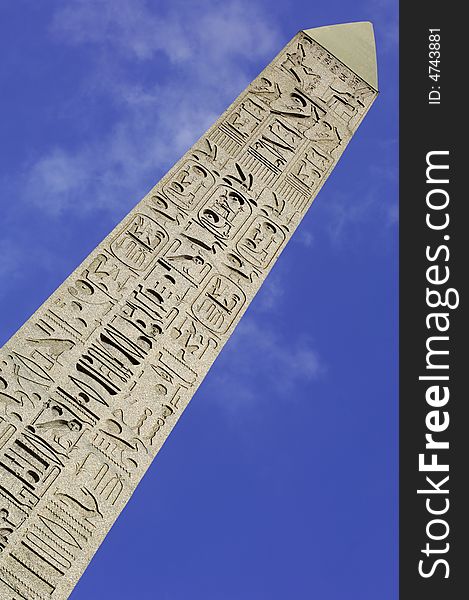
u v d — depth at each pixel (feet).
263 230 55.21
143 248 50.90
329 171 60.80
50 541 40.45
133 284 49.26
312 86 64.69
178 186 54.49
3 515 40.24
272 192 57.26
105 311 47.62
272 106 61.98
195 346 48.65
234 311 51.03
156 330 48.19
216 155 57.16
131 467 43.65
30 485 41.29
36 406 43.42
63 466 42.34
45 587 39.47
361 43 68.80
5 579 38.99
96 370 45.57
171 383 46.88
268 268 53.83
